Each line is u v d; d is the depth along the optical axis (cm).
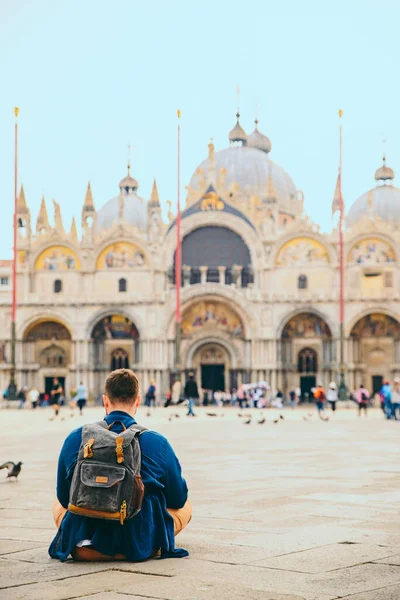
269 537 1655
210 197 13462
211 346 13262
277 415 8944
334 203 14188
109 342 13350
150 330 13012
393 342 13025
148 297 13050
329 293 12912
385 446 4203
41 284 13388
